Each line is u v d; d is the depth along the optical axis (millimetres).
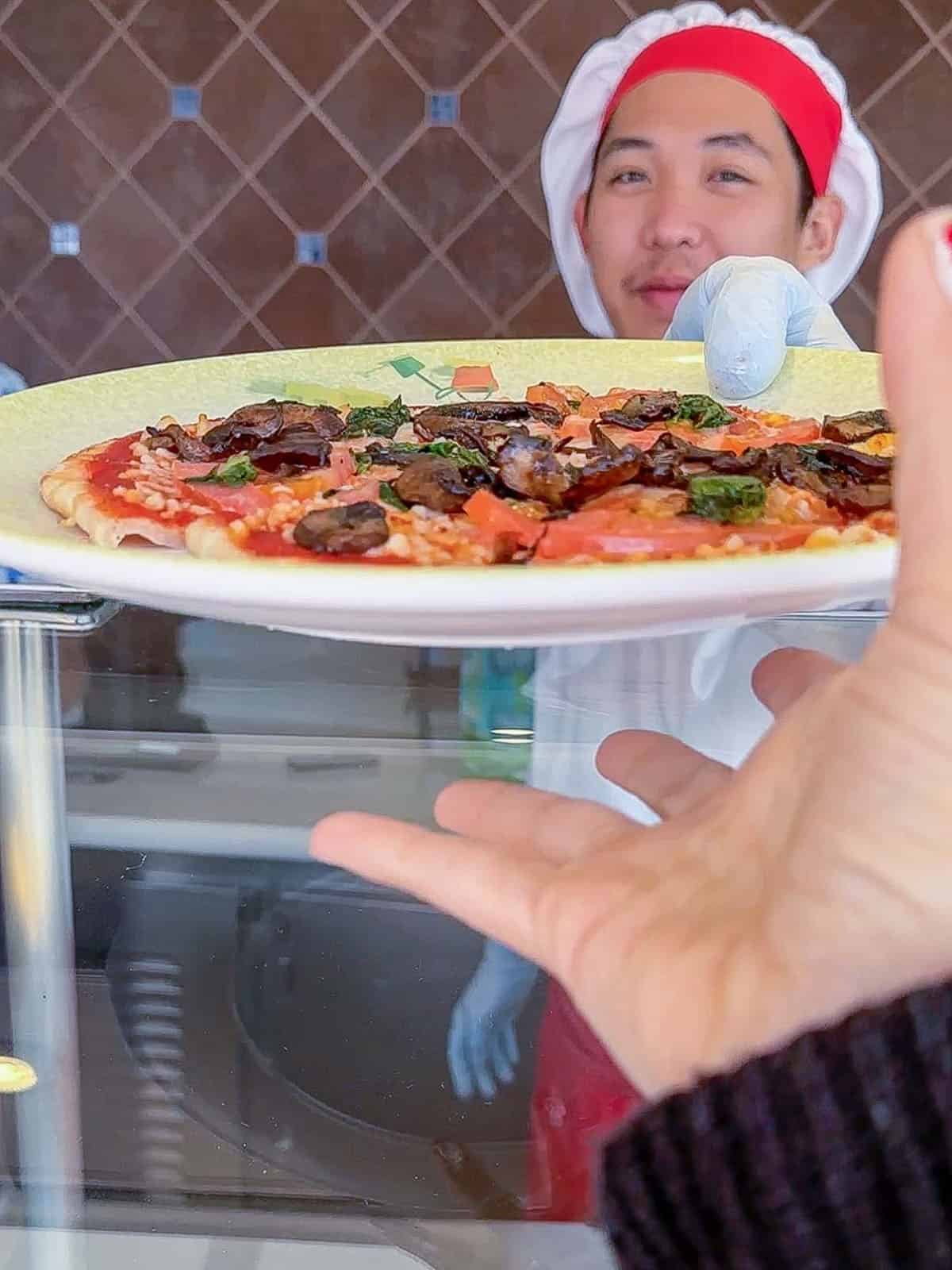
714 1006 146
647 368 470
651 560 289
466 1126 245
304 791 276
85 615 328
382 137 1296
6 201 1335
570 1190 238
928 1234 123
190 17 1275
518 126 1285
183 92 1296
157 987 266
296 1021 266
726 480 311
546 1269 229
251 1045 260
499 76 1272
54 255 1347
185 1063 258
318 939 276
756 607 247
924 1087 123
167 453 382
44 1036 262
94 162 1318
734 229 772
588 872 177
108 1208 242
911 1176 124
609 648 319
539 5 1251
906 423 131
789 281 497
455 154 1297
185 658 322
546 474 324
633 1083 169
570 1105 249
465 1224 232
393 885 195
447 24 1262
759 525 305
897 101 1262
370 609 235
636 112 787
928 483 129
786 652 255
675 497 316
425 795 268
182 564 244
